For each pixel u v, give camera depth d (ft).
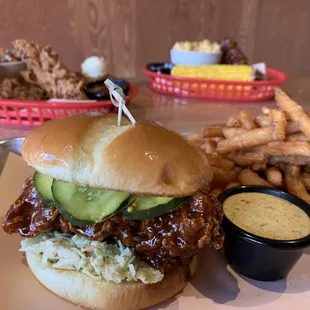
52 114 1.10
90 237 0.56
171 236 0.56
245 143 0.88
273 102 1.47
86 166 0.55
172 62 1.66
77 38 2.14
